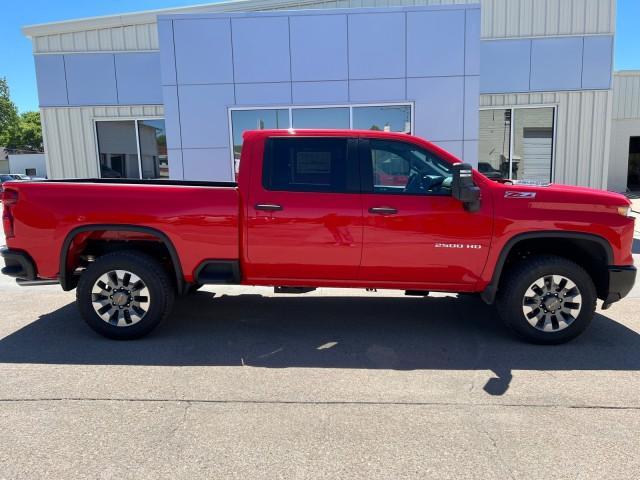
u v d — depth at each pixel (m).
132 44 12.64
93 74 12.71
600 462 2.71
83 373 3.91
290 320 5.34
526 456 2.77
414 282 4.61
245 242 4.55
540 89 12.34
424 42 9.78
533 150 12.66
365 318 5.41
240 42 9.84
